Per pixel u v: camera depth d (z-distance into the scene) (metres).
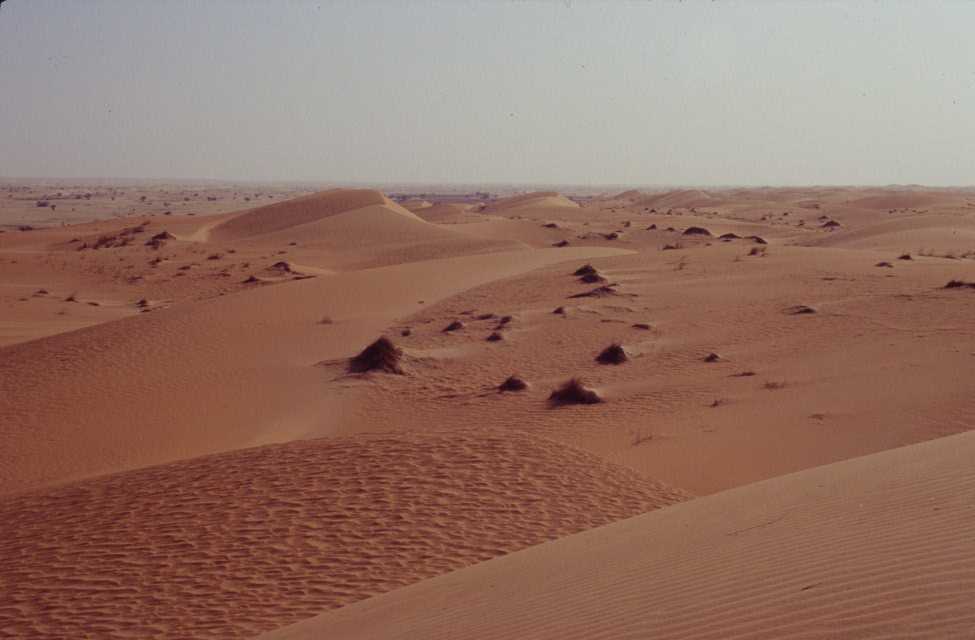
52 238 89.25
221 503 13.36
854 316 31.95
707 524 8.81
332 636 7.94
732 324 32.75
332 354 31.72
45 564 11.53
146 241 86.00
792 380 24.28
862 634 4.88
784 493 9.44
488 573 9.20
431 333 34.34
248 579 10.92
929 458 9.44
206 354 31.17
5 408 24.95
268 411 25.27
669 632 5.72
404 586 10.39
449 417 24.05
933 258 49.06
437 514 12.86
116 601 10.43
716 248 55.75
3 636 9.66
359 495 13.55
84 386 27.05
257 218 101.75
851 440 18.28
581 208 133.62
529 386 26.45
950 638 4.54
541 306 38.19
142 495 13.86
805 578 6.10
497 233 89.88
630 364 28.45
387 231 89.62
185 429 23.14
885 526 7.03
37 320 49.97
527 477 14.35
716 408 22.31
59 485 15.30
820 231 95.06
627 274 45.50
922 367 23.75
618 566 7.87
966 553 5.82
